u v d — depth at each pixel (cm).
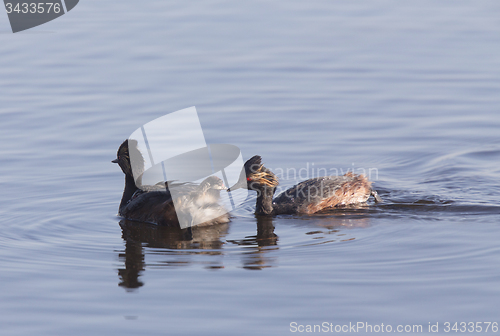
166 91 2141
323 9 3116
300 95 2108
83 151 1711
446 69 2330
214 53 2516
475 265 978
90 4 3191
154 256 1056
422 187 1482
